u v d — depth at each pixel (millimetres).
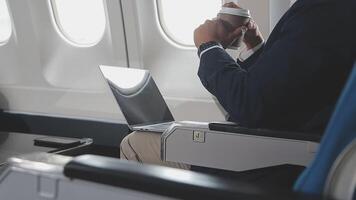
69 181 907
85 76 3072
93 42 2971
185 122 1495
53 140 2660
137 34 2762
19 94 3387
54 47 3090
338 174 742
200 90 2760
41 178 940
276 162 1322
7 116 3455
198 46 1510
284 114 1319
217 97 1393
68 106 3221
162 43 2754
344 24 1231
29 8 3006
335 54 1225
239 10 1521
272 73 1262
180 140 1440
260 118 1315
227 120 1691
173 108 2836
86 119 3156
